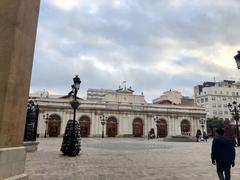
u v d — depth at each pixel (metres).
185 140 43.25
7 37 5.84
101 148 22.42
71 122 15.52
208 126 81.44
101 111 63.28
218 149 6.38
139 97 68.75
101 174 8.80
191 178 8.28
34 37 7.05
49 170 9.41
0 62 5.73
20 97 6.25
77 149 15.10
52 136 58.50
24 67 6.43
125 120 65.00
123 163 11.90
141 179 8.02
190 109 70.38
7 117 5.65
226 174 6.32
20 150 6.13
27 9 6.55
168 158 14.42
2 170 5.32
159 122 67.38
